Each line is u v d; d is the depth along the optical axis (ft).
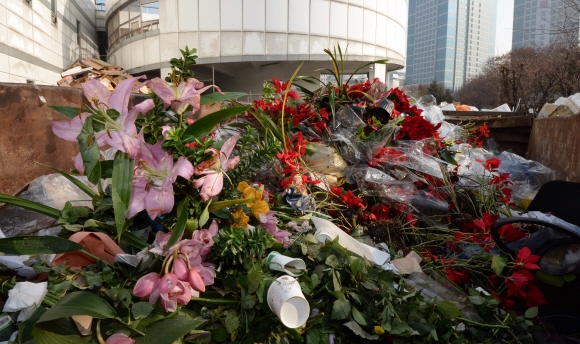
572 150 10.71
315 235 6.30
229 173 5.55
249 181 7.38
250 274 4.65
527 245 7.42
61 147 8.91
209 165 4.58
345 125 9.55
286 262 5.05
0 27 40.65
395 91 10.83
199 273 4.37
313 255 5.58
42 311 4.09
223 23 70.18
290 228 6.66
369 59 79.00
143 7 78.54
